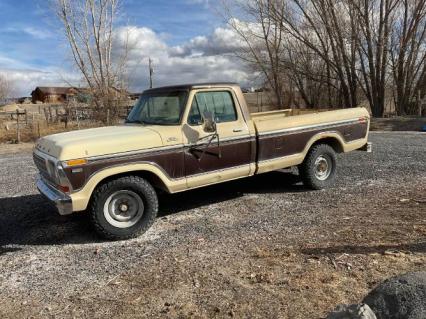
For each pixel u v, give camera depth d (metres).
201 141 6.23
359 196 7.17
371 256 4.54
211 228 5.97
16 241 5.87
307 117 7.46
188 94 6.23
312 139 7.51
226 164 6.53
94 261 5.03
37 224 6.55
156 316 3.67
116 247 5.45
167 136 5.93
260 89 27.30
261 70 26.53
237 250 5.05
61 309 3.93
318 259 4.56
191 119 6.20
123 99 22.73
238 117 6.66
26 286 4.46
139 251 5.26
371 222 5.71
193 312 3.69
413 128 17.83
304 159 7.58
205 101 6.36
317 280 4.08
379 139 14.55
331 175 7.92
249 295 3.90
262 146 6.87
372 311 3.01
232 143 6.53
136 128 6.20
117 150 5.53
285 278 4.18
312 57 26.45
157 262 4.86
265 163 6.96
